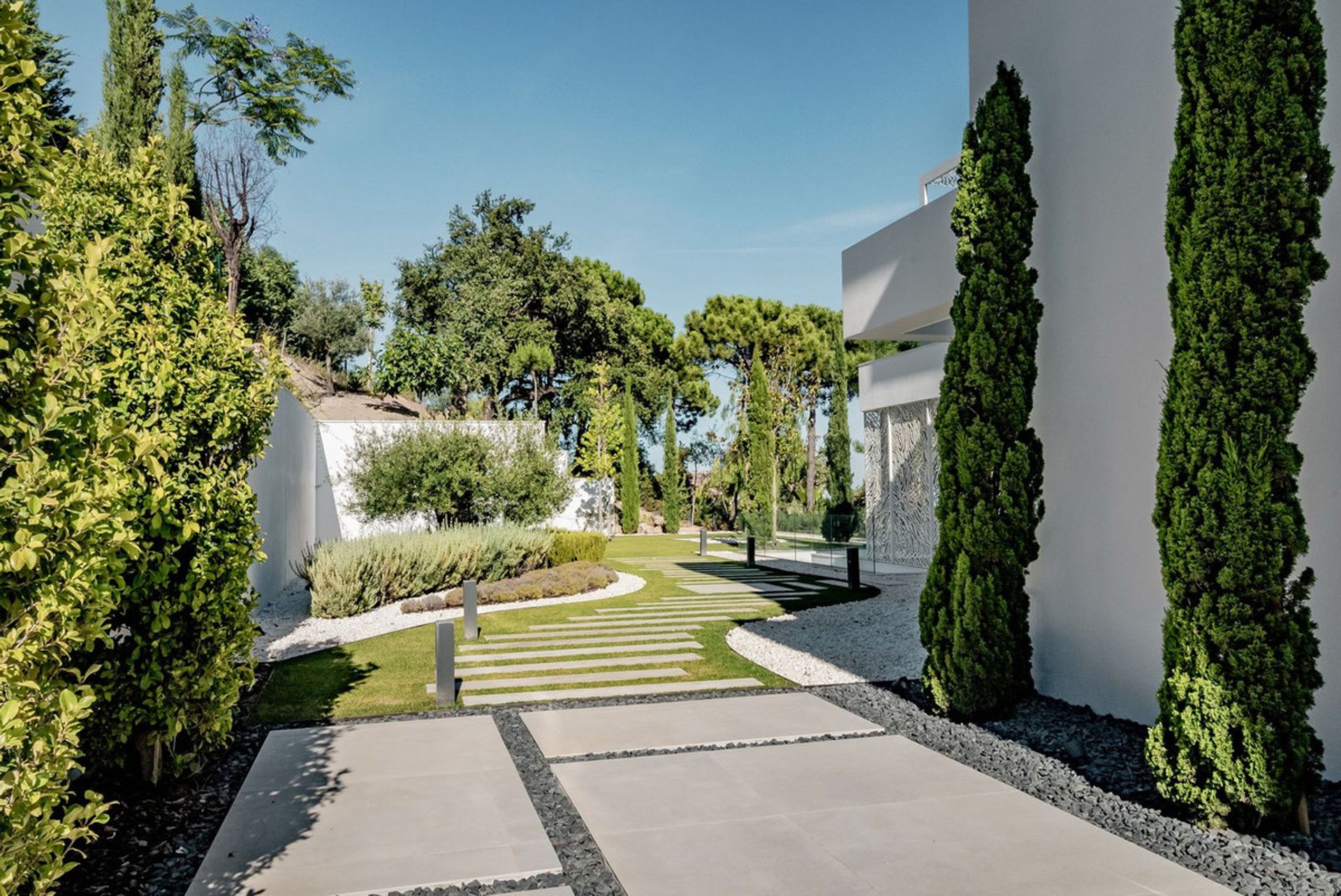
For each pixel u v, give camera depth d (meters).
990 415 6.26
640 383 40.34
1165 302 5.61
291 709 6.78
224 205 26.78
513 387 38.25
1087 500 6.28
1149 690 5.75
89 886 3.53
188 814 4.40
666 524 38.56
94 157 4.91
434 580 14.75
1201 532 4.17
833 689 7.24
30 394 2.34
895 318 9.68
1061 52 6.52
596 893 3.46
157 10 21.28
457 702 6.99
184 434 4.70
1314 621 4.67
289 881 3.57
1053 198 6.60
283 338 35.47
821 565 20.34
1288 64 4.02
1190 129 4.34
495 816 4.33
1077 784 4.72
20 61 2.40
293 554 16.05
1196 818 4.20
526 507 19.53
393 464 18.36
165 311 4.86
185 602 4.63
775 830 4.11
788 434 34.50
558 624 11.41
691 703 6.82
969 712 6.11
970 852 3.82
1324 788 4.57
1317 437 4.68
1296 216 4.02
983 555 6.19
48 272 2.52
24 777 2.21
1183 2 4.36
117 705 4.54
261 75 28.06
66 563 2.38
